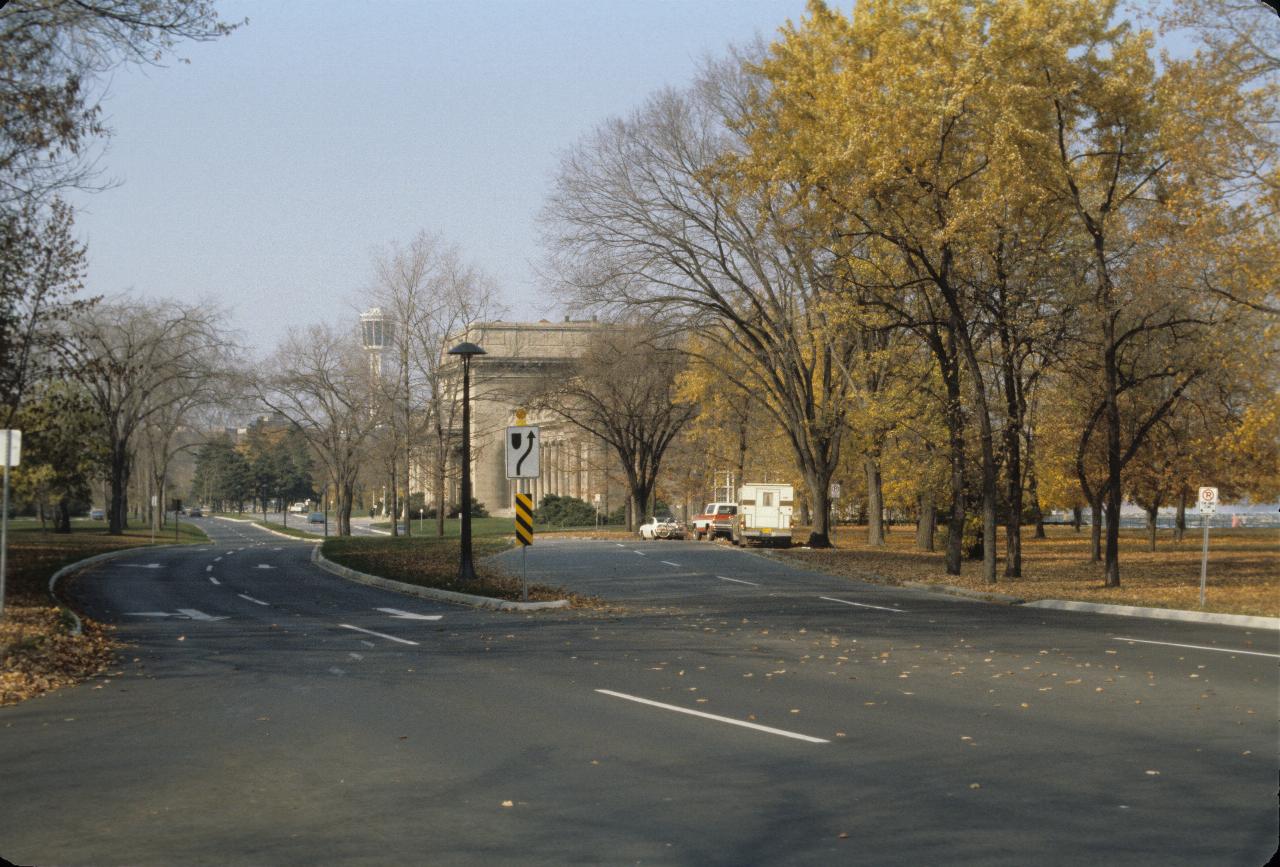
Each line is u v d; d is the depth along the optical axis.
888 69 27.58
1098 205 31.30
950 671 13.78
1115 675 13.43
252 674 13.91
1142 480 46.72
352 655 15.71
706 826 6.97
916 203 28.61
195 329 65.50
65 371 30.50
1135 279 28.41
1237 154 22.97
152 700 11.97
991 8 26.84
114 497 67.31
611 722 10.49
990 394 37.00
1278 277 22.64
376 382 70.38
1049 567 40.78
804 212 33.25
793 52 33.56
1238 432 27.11
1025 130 25.84
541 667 14.30
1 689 12.23
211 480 164.50
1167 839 6.62
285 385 73.38
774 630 18.69
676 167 43.12
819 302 40.69
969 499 44.06
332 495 157.75
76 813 7.36
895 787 7.94
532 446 24.05
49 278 25.41
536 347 80.56
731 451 68.56
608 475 74.75
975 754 9.01
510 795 7.79
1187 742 9.45
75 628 18.11
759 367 51.41
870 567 37.47
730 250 44.94
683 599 25.62
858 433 46.50
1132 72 27.78
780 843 6.59
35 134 17.27
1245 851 6.38
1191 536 78.94
